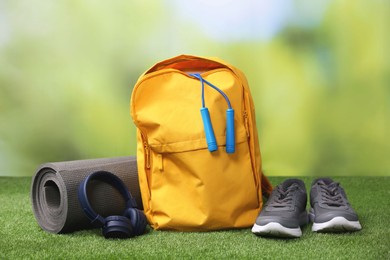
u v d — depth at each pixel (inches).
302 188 65.8
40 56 111.5
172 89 62.3
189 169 60.5
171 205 61.4
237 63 109.0
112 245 57.7
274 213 58.1
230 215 60.8
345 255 53.0
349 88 106.0
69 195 61.8
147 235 61.0
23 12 111.1
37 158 112.9
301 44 107.0
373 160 105.8
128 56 111.0
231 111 61.0
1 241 59.9
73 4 110.9
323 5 105.9
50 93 111.9
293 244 56.6
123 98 111.8
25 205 77.6
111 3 110.5
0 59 111.4
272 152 109.0
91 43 111.2
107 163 67.8
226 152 60.9
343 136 106.6
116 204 65.1
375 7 103.8
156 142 61.4
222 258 52.9
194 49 109.7
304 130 107.7
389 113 104.7
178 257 53.4
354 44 105.3
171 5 109.5
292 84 107.8
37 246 57.9
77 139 112.7
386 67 104.2
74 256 54.3
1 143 112.7
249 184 62.3
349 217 59.2
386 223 64.5
